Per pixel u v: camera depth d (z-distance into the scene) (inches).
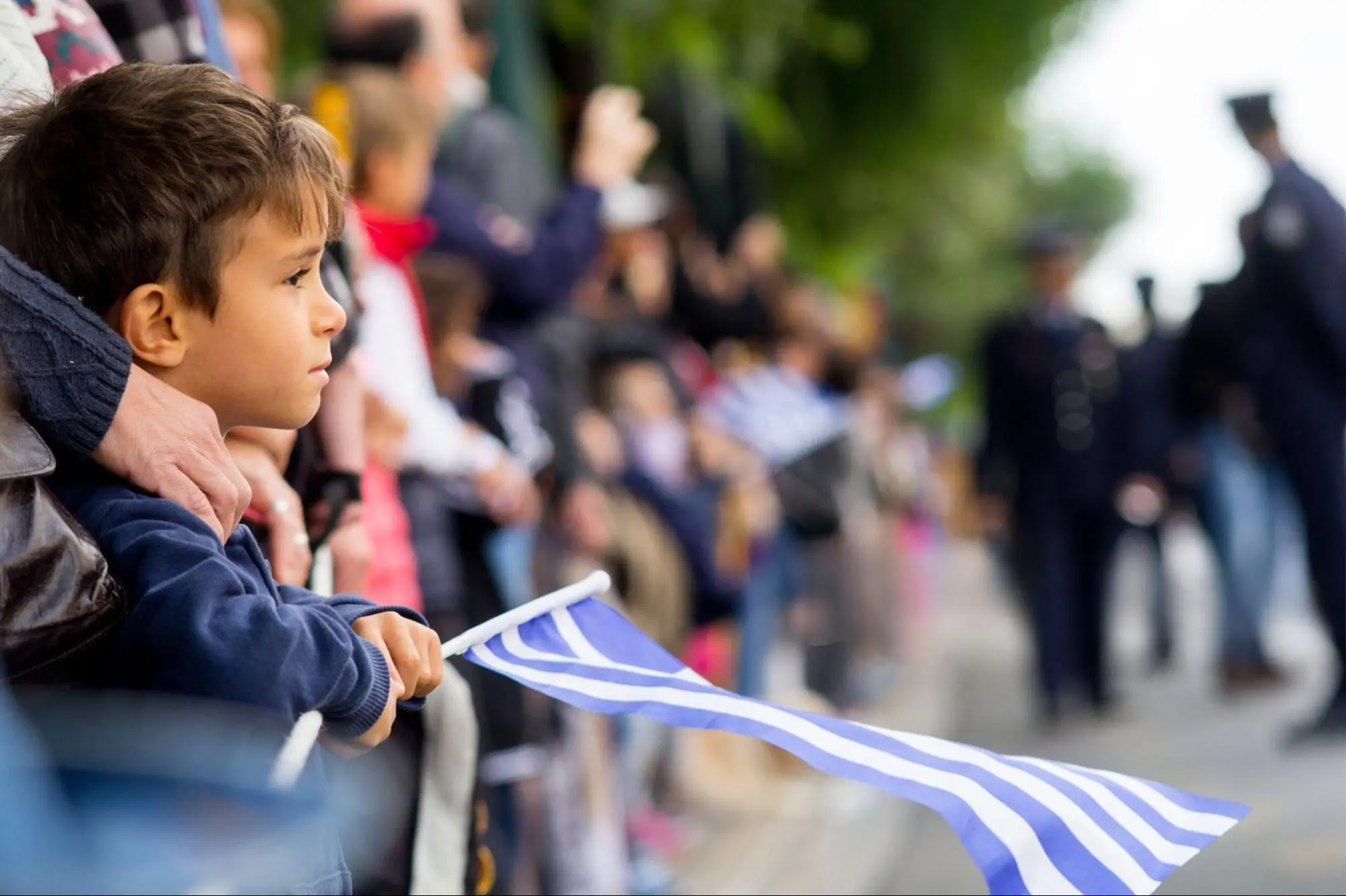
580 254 338.6
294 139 126.8
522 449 314.3
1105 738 579.8
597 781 340.5
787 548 617.3
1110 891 122.4
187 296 123.7
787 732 129.6
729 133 805.9
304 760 88.9
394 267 258.8
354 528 184.1
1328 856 368.8
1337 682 520.1
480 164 351.3
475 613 275.0
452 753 172.9
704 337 631.8
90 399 120.3
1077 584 656.4
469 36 370.9
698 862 414.3
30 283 119.0
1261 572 669.3
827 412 625.6
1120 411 657.6
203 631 113.6
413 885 167.2
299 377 127.7
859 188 1239.5
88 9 168.6
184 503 123.2
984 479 674.8
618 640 147.5
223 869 75.1
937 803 123.0
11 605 109.7
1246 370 537.6
